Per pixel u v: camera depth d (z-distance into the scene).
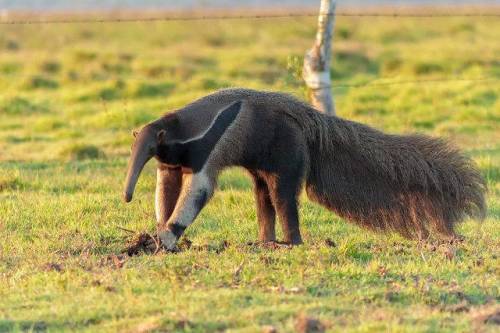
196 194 30.20
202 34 141.75
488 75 87.25
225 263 27.98
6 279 26.88
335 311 22.78
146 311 22.67
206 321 21.66
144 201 40.31
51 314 22.55
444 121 68.50
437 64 92.12
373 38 130.38
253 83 79.75
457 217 32.84
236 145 30.80
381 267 27.59
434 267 28.12
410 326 21.27
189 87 81.25
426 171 32.53
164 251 30.03
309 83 51.91
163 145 29.78
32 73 92.44
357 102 73.81
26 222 36.19
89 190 43.66
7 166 50.41
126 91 79.56
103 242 32.94
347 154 32.69
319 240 33.34
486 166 48.91
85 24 171.12
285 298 23.80
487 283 26.36
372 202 32.88
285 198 31.73
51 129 66.50
